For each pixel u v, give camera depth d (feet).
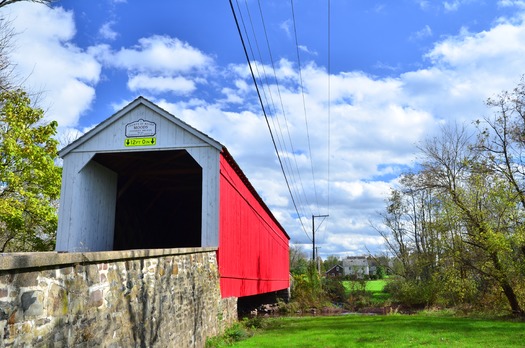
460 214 59.77
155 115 36.94
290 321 55.42
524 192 57.41
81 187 36.32
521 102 58.90
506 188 56.59
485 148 60.03
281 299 96.12
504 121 59.47
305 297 105.09
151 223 54.19
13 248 55.42
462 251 62.34
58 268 12.35
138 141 36.55
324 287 126.11
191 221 64.85
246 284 48.24
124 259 16.85
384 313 77.36
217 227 35.09
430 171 75.31
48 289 11.80
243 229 46.93
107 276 15.35
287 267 102.17
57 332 12.09
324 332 40.40
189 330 25.86
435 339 33.47
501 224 58.13
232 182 41.50
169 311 22.08
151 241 53.47
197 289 28.22
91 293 14.12
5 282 10.16
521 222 56.13
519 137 58.90
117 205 44.80
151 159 41.96
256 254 55.42
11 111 39.75
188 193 58.34
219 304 34.76
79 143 36.65
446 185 69.31
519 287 59.62
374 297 126.41
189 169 45.50
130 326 17.08
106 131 36.96
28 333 10.87
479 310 64.59
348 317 60.59
